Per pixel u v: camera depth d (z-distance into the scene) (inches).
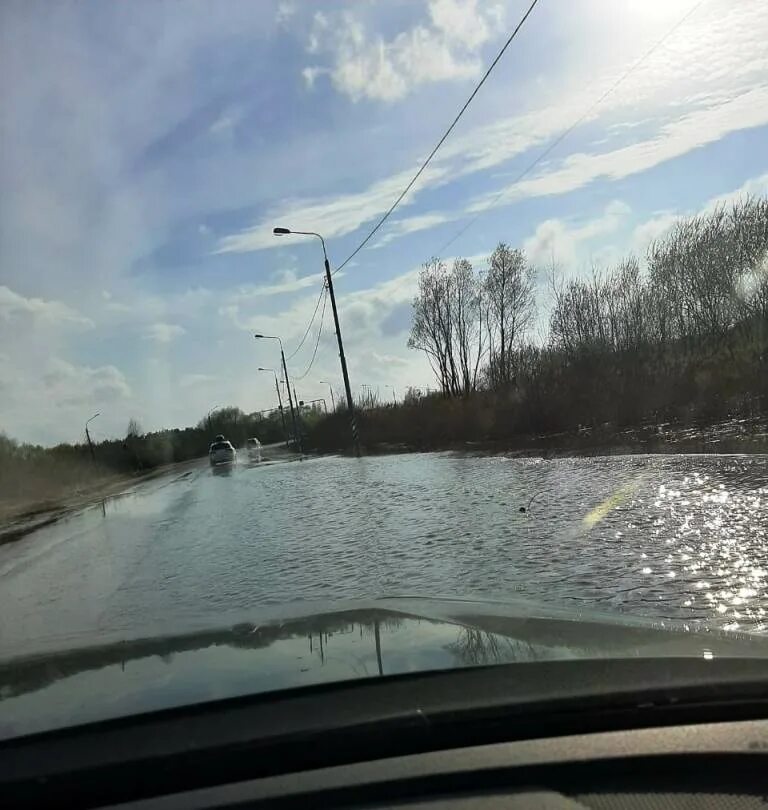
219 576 388.2
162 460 3914.9
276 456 2207.2
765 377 948.6
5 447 2068.2
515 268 1918.1
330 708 105.1
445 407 1562.5
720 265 1264.8
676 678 111.7
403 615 173.5
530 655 124.0
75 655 156.8
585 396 1149.7
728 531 349.1
